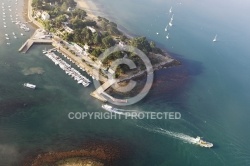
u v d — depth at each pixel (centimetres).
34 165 18662
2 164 18400
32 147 19850
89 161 19538
